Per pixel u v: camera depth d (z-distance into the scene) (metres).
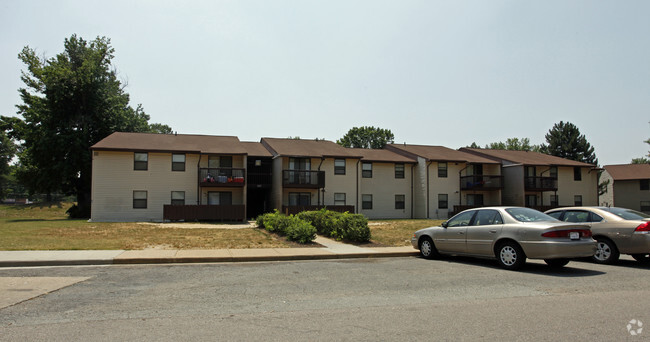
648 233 10.48
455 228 11.42
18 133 38.78
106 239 15.10
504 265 10.12
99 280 8.30
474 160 39.09
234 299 6.79
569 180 41.94
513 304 6.55
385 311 6.10
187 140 33.16
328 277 8.86
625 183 45.78
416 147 42.66
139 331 5.04
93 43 39.66
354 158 35.16
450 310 6.16
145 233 18.00
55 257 10.54
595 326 5.33
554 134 64.25
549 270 9.97
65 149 34.81
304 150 34.84
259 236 16.89
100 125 37.66
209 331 5.07
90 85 36.19
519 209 10.78
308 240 14.94
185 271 9.50
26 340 4.65
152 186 29.80
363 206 36.94
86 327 5.17
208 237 16.36
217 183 30.14
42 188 36.94
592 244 9.55
